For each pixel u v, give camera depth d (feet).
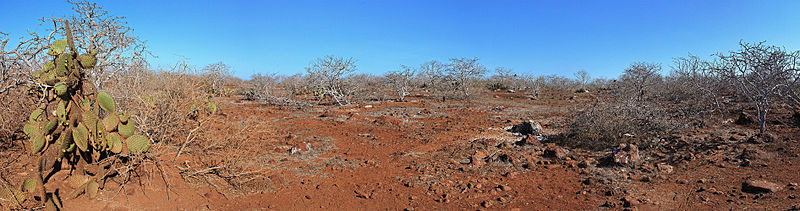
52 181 15.71
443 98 74.79
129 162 17.03
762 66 25.81
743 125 32.14
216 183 17.97
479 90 87.35
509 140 32.19
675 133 30.22
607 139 27.94
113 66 25.39
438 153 26.73
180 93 25.98
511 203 17.13
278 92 77.30
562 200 17.38
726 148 23.97
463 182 20.04
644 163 22.75
